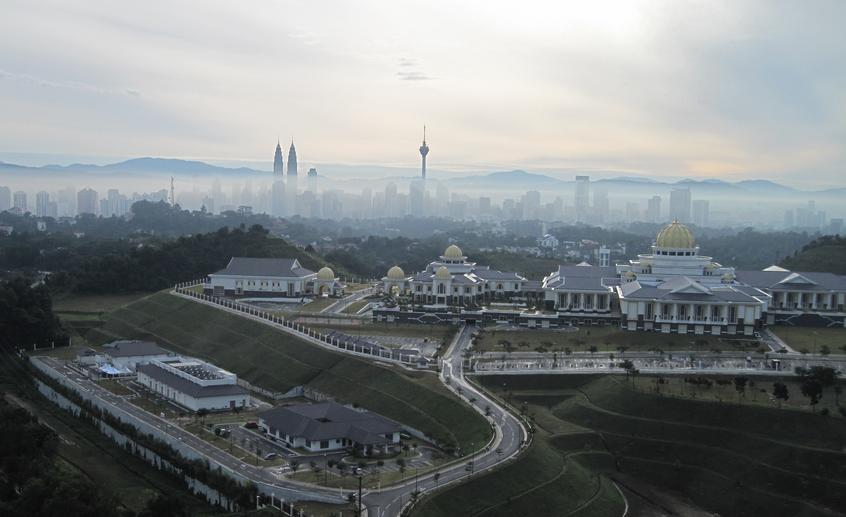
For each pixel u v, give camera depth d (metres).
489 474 184.25
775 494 190.38
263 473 190.38
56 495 159.25
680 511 190.62
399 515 165.38
